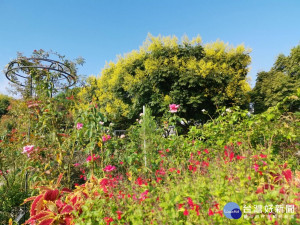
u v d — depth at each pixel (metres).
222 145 3.34
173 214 1.49
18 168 3.28
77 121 2.92
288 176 1.86
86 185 2.24
